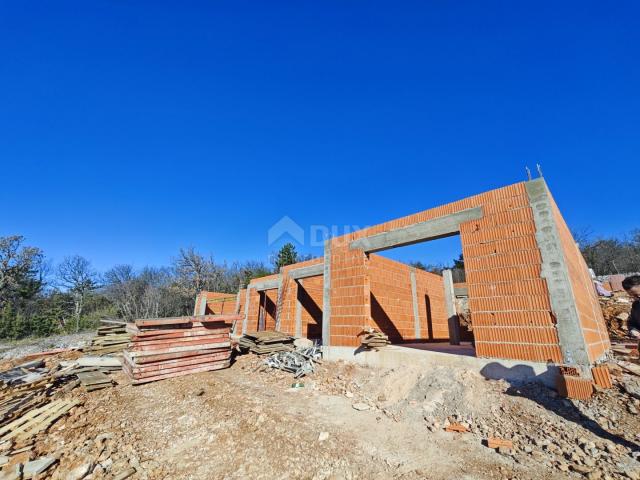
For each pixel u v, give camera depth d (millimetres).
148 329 8375
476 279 6574
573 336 5281
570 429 4043
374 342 8227
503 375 5824
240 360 10328
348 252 9648
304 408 5695
